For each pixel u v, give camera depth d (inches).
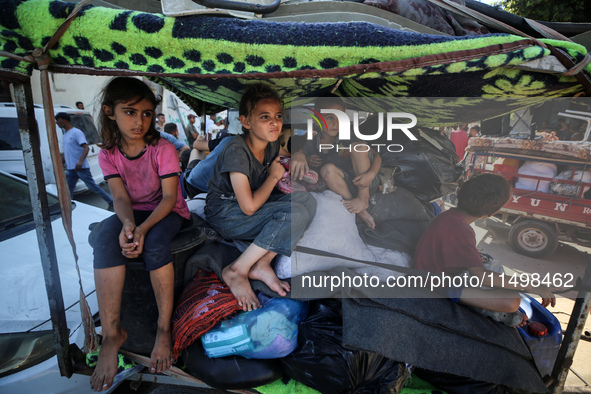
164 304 62.0
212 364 60.0
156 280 61.1
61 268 86.9
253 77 43.8
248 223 68.6
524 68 43.9
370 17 52.9
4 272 80.0
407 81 54.6
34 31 43.8
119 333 61.9
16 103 50.6
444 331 59.2
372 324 57.9
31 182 53.7
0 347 65.1
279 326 59.6
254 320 60.3
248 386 59.4
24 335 67.5
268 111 60.6
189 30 42.4
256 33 42.2
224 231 71.1
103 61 45.5
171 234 63.8
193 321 60.7
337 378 56.8
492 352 59.2
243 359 60.2
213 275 69.7
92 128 254.7
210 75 44.6
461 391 60.5
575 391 88.6
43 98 46.8
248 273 66.1
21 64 45.8
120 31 43.1
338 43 42.0
